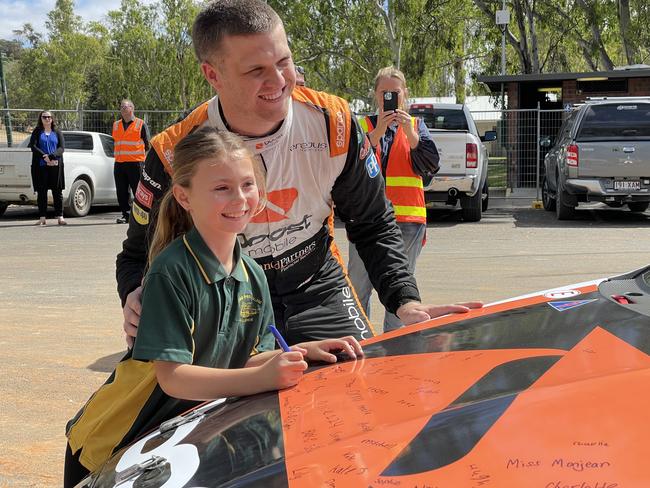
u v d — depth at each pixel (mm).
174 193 2240
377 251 2893
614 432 1348
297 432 1653
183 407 2291
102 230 12891
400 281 2797
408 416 1599
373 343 2238
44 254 10031
